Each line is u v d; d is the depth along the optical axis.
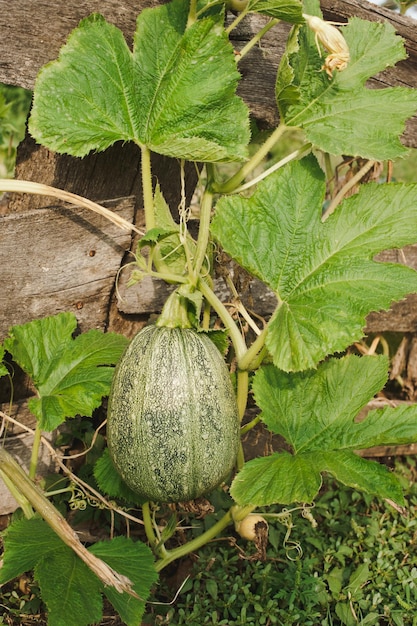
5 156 2.36
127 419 1.49
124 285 1.82
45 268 1.73
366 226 1.59
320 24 1.51
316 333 1.54
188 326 1.53
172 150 1.55
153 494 1.51
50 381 1.70
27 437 1.82
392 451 2.16
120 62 1.59
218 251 1.77
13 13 1.58
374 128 1.61
